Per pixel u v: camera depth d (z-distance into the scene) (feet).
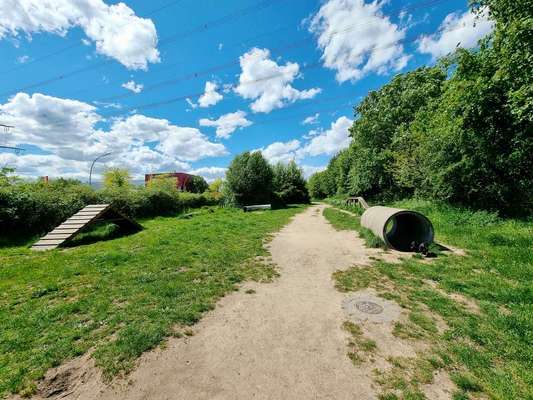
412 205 54.39
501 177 38.70
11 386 9.00
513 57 30.89
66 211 44.04
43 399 8.63
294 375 9.68
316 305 15.53
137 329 12.45
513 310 13.99
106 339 11.78
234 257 25.11
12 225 36.68
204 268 21.83
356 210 67.31
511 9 31.96
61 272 20.52
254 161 108.17
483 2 35.35
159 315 13.89
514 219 34.53
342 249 28.94
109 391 8.94
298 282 19.33
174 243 30.66
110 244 31.35
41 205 40.40
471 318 13.48
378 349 11.22
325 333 12.50
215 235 35.99
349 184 120.16
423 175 53.36
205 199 101.76
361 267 22.45
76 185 53.67
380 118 84.43
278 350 11.20
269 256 26.04
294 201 154.10
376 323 13.37
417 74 76.59
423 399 8.50
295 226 46.98
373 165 86.69
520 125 34.65
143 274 19.92
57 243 30.53
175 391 8.91
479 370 9.73
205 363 10.35
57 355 10.59
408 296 16.49
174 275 20.02
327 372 9.83
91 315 13.94
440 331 12.55
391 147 78.23
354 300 16.11
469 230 32.35
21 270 21.08
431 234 26.99
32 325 12.88
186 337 12.17
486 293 16.12
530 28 28.53
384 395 8.71
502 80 32.78
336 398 8.60
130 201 59.77
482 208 40.47
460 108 38.14
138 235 37.52
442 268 21.08
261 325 13.28
